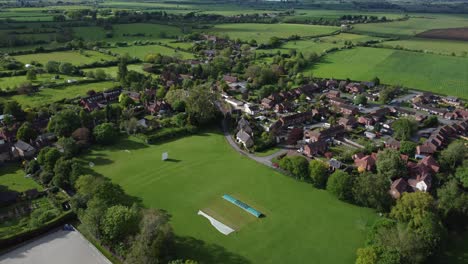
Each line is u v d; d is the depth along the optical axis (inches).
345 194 5142.7
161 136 7229.3
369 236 4215.1
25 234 4279.0
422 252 3892.7
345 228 4606.3
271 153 6722.4
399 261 3614.7
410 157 6451.8
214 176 5871.1
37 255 4087.1
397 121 7509.8
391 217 4692.4
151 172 5944.9
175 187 5516.7
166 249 3961.6
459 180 5428.2
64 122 6919.3
